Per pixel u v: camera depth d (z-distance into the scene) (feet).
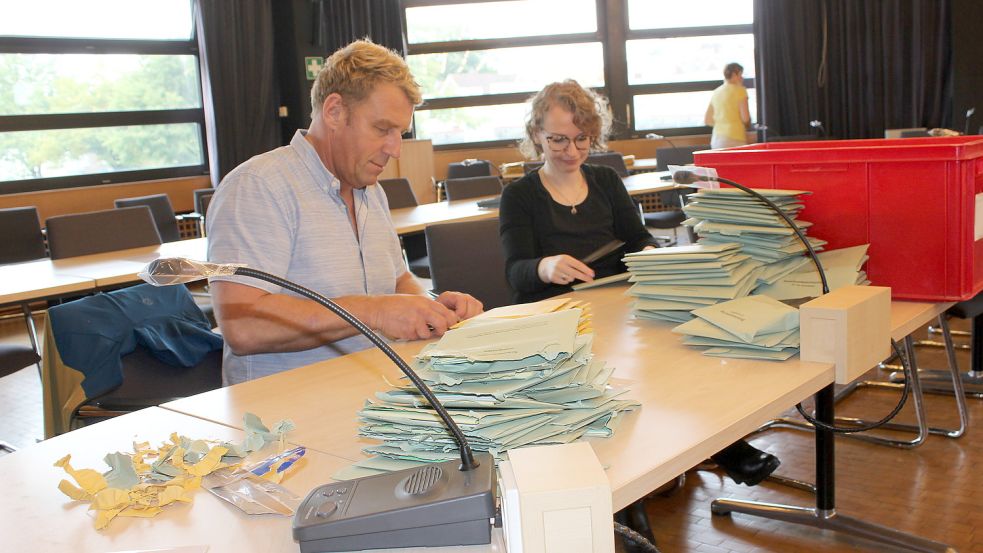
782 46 29.45
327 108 6.12
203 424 4.59
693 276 5.90
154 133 24.23
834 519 7.48
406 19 27.73
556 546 2.77
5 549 3.25
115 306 6.91
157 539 3.28
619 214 8.77
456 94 28.43
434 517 3.05
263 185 6.15
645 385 4.58
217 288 6.02
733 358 5.00
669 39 29.71
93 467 4.06
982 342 11.06
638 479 3.42
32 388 14.57
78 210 22.45
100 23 23.06
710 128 30.17
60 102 22.53
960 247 5.94
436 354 3.89
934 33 27.84
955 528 7.69
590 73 29.19
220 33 24.38
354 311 5.87
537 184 8.49
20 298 9.64
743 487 8.89
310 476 3.77
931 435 9.77
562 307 5.07
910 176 6.04
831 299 4.97
